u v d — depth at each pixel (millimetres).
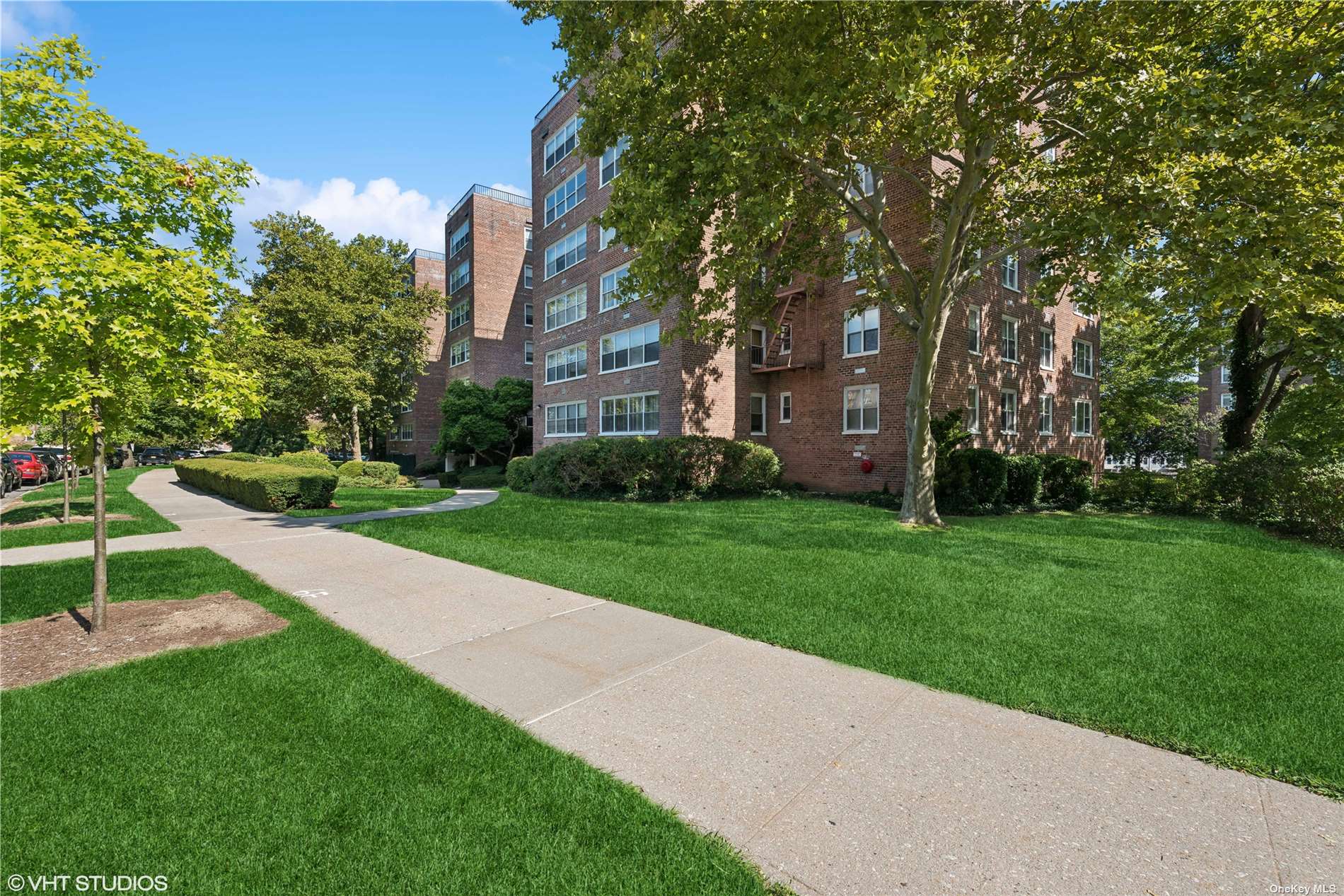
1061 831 2508
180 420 37250
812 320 18500
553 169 24875
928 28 8047
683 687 3953
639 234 9516
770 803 2701
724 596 6027
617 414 20984
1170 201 7516
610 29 9758
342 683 3961
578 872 2273
